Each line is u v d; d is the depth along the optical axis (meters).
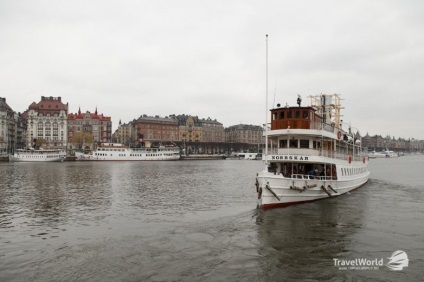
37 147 164.00
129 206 33.19
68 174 72.25
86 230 23.75
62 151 159.62
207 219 26.94
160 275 15.64
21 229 24.06
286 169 34.53
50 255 18.34
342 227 23.80
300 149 33.41
